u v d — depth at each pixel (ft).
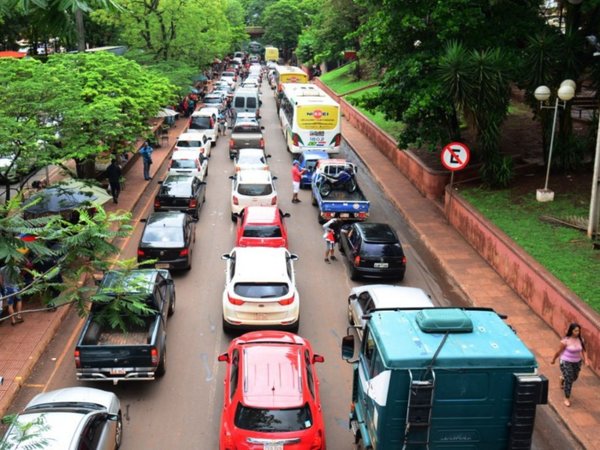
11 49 128.98
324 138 107.96
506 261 56.29
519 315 50.01
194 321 49.21
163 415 36.78
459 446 24.20
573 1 61.16
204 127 123.75
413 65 72.54
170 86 115.55
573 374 37.35
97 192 62.13
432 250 65.36
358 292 48.26
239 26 329.93
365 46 80.53
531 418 23.61
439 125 78.13
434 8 71.00
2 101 55.21
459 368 23.68
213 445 34.01
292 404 30.04
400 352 23.98
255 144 111.14
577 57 69.26
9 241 18.04
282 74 172.86
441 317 26.04
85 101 75.77
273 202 73.46
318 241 69.21
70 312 50.47
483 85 66.74
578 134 86.12
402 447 23.93
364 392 28.45
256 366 32.19
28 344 43.96
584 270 49.93
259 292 44.93
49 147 57.52
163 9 144.46
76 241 21.18
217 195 87.71
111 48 137.80
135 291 27.12
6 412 36.63
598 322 40.93
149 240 57.06
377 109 81.10
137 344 37.81
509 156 74.38
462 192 72.95
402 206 80.02
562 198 66.95
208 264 61.41
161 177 97.25
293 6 335.26
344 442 34.37
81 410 29.94
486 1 71.87
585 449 34.01
